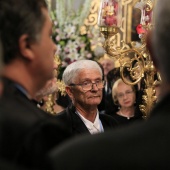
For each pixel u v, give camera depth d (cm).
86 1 867
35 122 215
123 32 902
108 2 469
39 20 235
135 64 532
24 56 234
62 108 592
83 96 471
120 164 182
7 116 216
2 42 230
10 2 231
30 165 210
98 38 782
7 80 231
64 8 829
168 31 192
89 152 186
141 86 612
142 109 489
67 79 481
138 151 183
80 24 820
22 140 211
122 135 187
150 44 215
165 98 191
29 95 239
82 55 757
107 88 661
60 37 749
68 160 186
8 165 190
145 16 479
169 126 185
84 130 461
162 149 182
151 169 181
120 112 620
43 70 241
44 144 212
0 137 212
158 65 200
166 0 194
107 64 797
